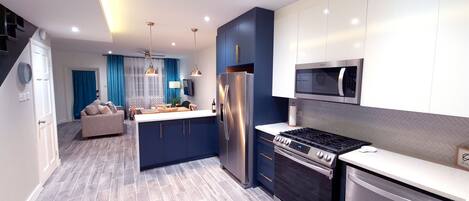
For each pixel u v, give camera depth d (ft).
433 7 4.73
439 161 5.65
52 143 11.08
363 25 6.07
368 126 7.23
